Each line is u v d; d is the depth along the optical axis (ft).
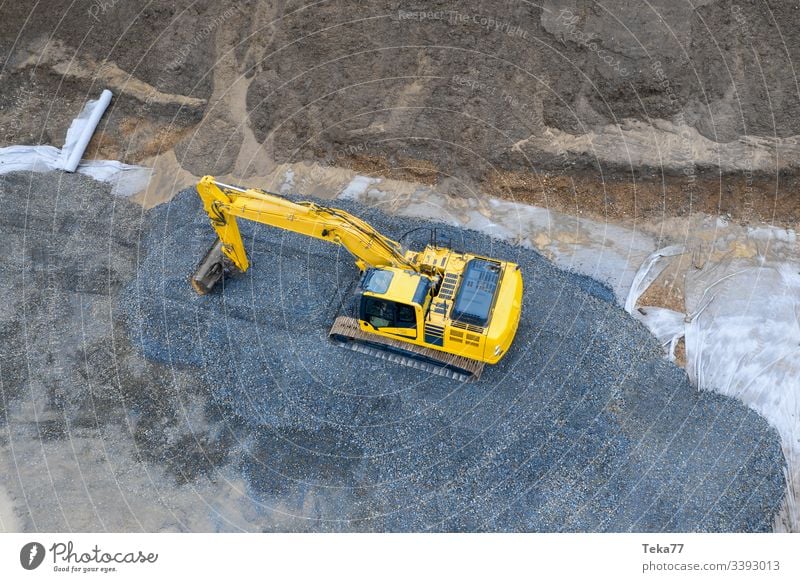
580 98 64.49
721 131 60.95
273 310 53.88
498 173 65.46
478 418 45.93
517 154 64.80
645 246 59.36
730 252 57.36
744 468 42.88
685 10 63.31
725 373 48.73
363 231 47.21
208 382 50.39
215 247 55.62
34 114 72.33
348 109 68.64
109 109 71.87
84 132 69.77
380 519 42.73
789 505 41.68
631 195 61.98
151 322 53.93
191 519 43.73
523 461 43.80
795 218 58.44
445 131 66.74
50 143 70.90
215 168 69.36
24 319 55.36
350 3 69.92
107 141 70.95
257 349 51.31
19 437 48.37
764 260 56.24
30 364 52.49
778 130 59.82
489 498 42.63
